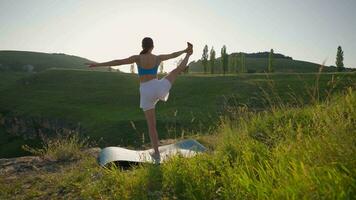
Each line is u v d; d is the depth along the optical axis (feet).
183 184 16.21
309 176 12.16
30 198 18.02
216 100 192.54
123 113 200.75
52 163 25.68
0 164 25.79
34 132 226.58
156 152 21.50
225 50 383.04
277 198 11.89
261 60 631.15
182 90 233.55
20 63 593.01
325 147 14.84
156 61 22.07
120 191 16.90
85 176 19.98
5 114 256.32
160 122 143.13
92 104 241.14
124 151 24.86
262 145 19.13
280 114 25.85
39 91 304.91
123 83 290.56
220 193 14.87
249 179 13.98
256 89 189.47
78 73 336.29
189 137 32.04
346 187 11.35
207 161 18.24
